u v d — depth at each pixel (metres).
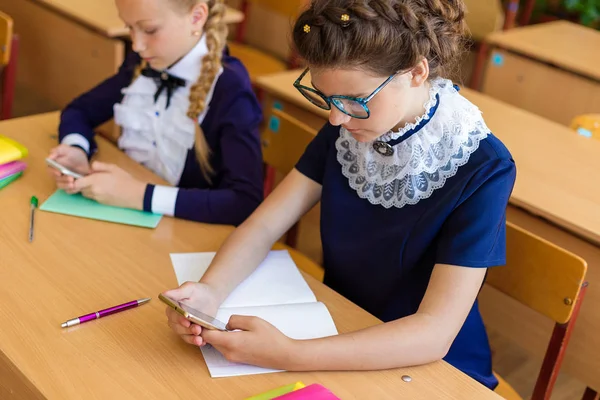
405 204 1.22
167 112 1.67
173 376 0.99
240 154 1.58
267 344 1.01
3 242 1.25
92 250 1.26
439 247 1.18
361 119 1.07
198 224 1.42
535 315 1.83
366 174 1.26
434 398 1.01
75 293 1.14
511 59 3.20
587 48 3.20
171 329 1.08
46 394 0.92
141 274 1.21
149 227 1.37
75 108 1.77
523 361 2.29
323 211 1.35
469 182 1.16
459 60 1.18
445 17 1.08
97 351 1.02
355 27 0.98
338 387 1.01
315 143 1.38
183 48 1.59
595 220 1.70
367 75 1.01
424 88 1.17
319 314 1.16
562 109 3.10
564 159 2.01
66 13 2.72
